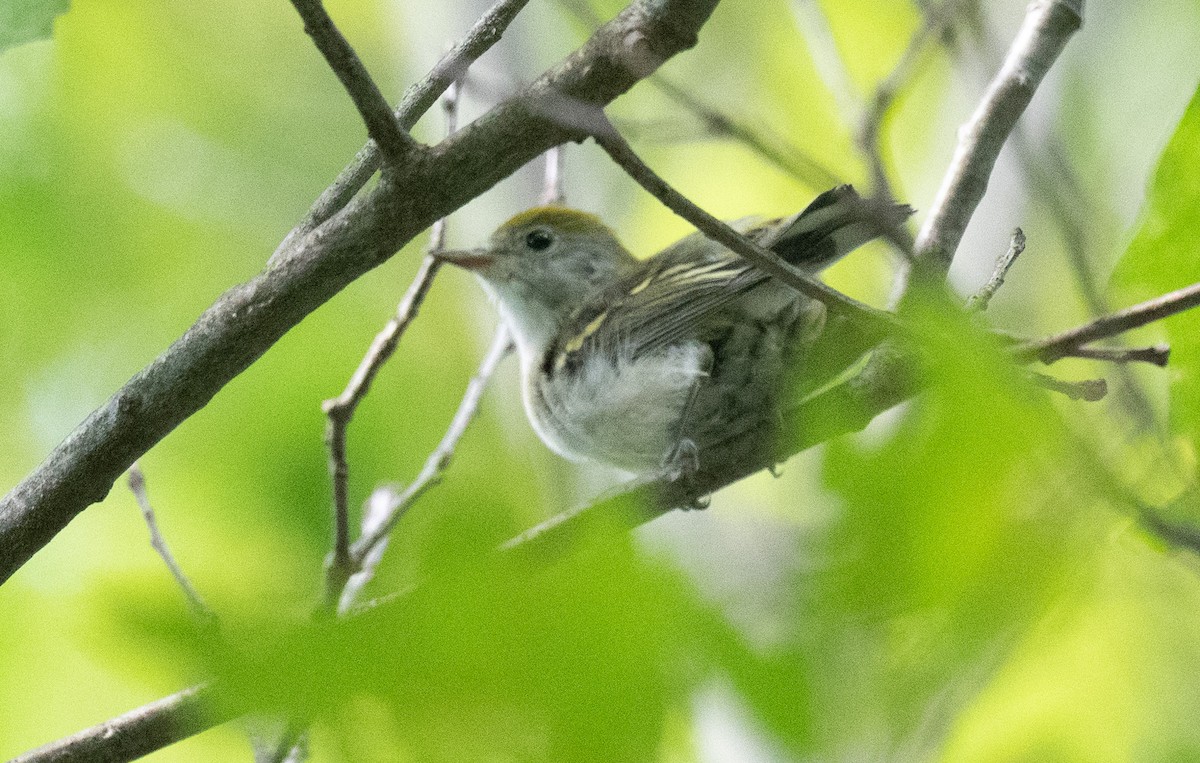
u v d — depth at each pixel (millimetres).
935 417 3914
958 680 4145
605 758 3861
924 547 3846
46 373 15992
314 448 11664
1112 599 7539
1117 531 5590
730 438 9062
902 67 9852
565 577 3920
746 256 6453
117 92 17797
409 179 6660
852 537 3928
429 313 16500
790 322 10055
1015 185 13039
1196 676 7637
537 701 3879
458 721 3939
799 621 4094
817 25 10875
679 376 10203
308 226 7289
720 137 9273
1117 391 6562
